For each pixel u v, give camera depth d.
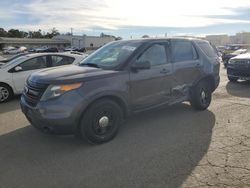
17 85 8.62
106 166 4.11
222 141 4.93
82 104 4.53
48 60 9.17
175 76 5.98
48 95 4.49
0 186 3.64
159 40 5.87
